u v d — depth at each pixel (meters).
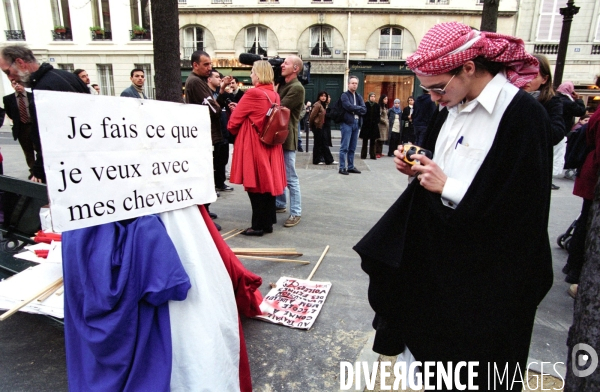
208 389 1.54
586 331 1.16
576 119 9.30
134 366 1.41
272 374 1.95
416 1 20.02
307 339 2.24
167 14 3.51
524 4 18.42
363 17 20.30
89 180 1.35
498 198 1.16
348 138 7.32
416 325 1.43
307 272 3.12
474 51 1.15
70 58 20.20
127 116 1.44
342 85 21.12
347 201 5.39
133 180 1.47
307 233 4.06
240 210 4.87
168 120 1.58
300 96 4.08
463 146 1.27
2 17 19.73
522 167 1.13
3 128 18.84
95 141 1.36
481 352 1.28
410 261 1.44
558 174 7.85
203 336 1.56
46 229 2.41
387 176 7.34
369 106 9.56
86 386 1.45
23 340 2.22
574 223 3.74
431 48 1.20
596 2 17.92
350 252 3.56
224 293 1.74
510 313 1.24
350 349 2.16
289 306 2.56
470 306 1.27
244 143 3.62
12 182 2.36
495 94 1.19
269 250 3.28
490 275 1.25
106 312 1.39
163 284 1.42
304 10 20.25
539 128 1.14
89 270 1.39
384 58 20.70
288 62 4.06
